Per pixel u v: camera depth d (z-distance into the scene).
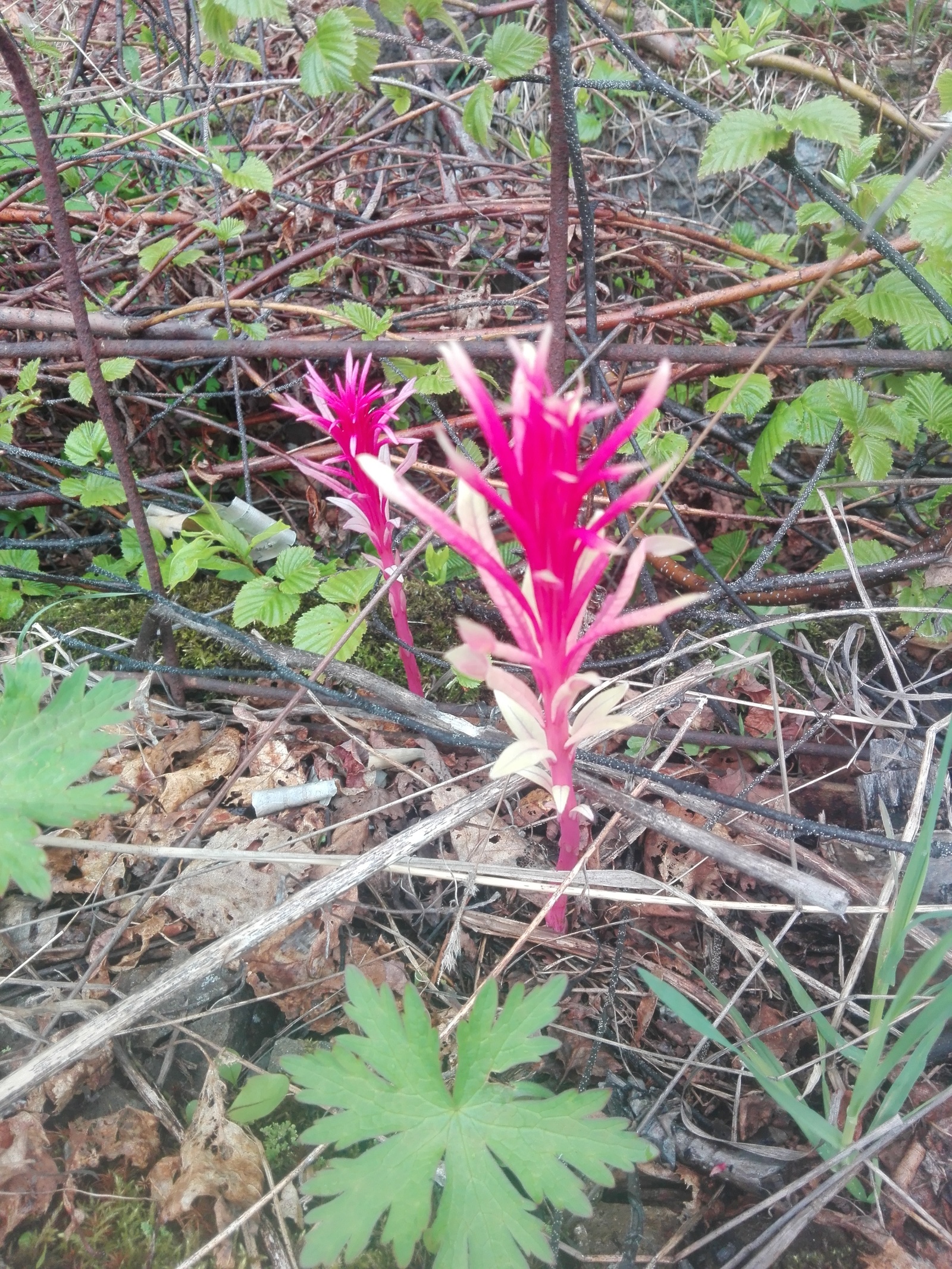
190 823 0.39
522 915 0.37
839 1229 0.28
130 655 0.46
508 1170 0.30
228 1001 0.33
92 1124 0.29
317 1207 0.27
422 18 0.38
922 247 0.42
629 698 0.42
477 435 0.54
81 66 0.59
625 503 0.22
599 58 0.67
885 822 0.37
